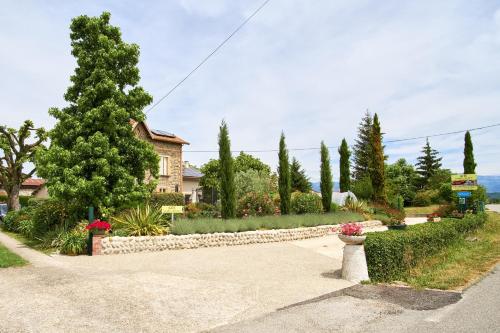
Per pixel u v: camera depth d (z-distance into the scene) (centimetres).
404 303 636
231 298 667
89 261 1023
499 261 1025
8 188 2841
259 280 815
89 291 681
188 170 3969
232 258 1099
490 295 686
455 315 568
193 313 582
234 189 1706
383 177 2686
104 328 510
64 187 1323
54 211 1500
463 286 755
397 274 834
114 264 978
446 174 5347
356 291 720
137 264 984
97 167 1399
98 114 1389
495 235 1698
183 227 1345
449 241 1205
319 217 1844
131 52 1513
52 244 1277
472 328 511
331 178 2214
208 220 1471
